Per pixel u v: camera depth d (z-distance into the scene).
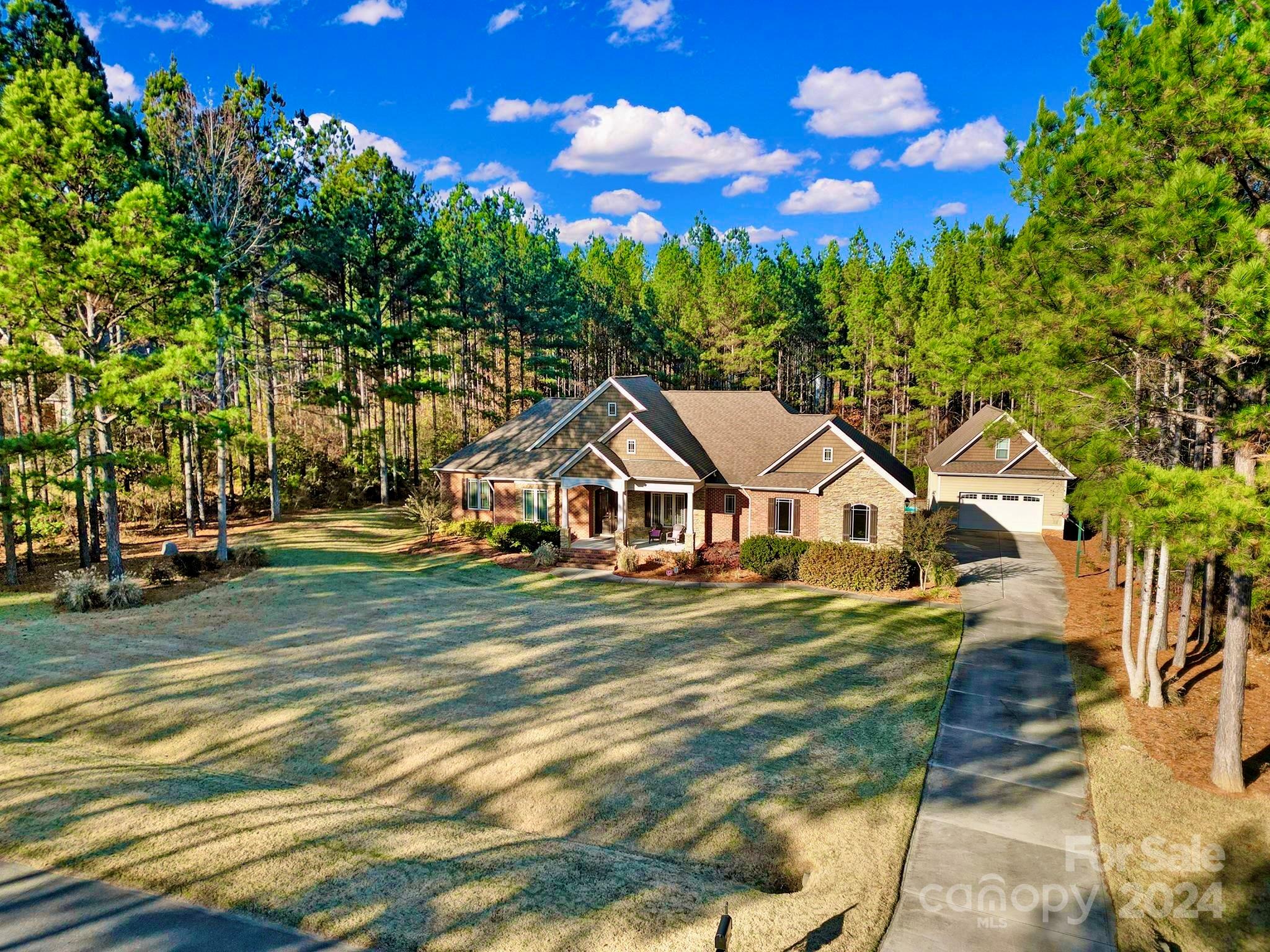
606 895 9.26
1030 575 27.91
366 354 45.47
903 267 76.44
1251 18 10.25
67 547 29.50
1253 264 9.35
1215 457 15.66
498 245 59.12
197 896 8.96
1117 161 11.96
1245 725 14.63
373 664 17.20
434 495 37.88
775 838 11.02
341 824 10.74
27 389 30.00
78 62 24.41
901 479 29.56
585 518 32.62
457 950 8.15
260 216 30.89
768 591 24.98
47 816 10.62
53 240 20.97
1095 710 15.46
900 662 18.20
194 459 34.28
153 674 16.36
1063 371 14.68
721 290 68.19
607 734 13.82
